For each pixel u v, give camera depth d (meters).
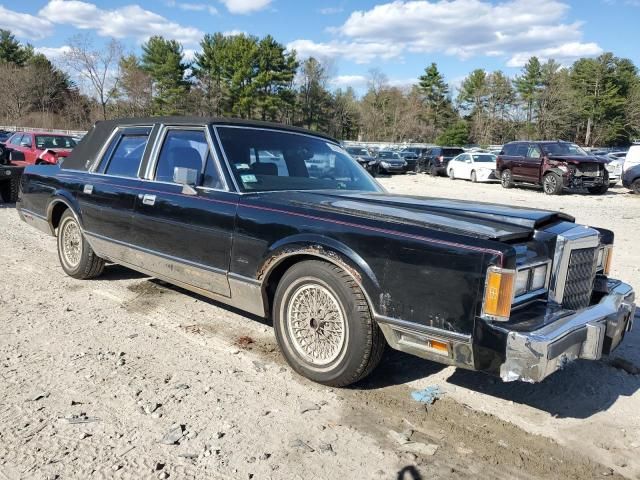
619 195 19.64
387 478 2.72
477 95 79.38
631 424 3.35
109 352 4.05
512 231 3.15
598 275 3.91
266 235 3.74
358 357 3.39
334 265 3.45
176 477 2.65
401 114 79.75
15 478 2.60
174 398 3.41
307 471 2.74
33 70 61.38
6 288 5.52
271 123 4.84
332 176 4.76
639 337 4.77
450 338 2.98
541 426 3.28
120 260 5.20
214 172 4.23
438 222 3.19
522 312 3.11
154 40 61.00
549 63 73.81
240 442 2.97
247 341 4.36
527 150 20.84
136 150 5.10
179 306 5.14
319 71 72.25
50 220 6.07
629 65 78.44
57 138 18.42
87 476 2.63
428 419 3.30
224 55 61.53
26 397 3.35
